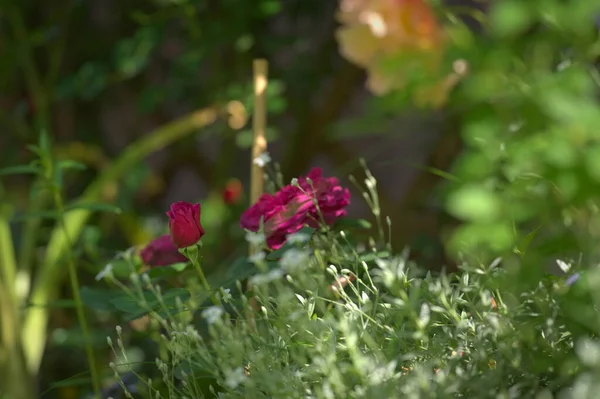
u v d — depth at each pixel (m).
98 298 1.84
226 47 3.14
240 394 1.62
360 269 1.74
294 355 1.60
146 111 2.97
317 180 1.76
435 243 2.46
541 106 1.60
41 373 2.40
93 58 3.34
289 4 3.23
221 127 3.02
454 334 1.62
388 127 1.96
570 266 1.65
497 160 1.63
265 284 1.62
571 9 1.61
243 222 1.75
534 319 1.60
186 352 1.65
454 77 1.69
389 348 1.62
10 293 2.22
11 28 3.23
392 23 1.70
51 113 3.36
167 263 1.77
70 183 3.13
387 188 4.06
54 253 2.28
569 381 1.57
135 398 1.86
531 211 1.64
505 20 1.61
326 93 3.44
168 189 3.75
